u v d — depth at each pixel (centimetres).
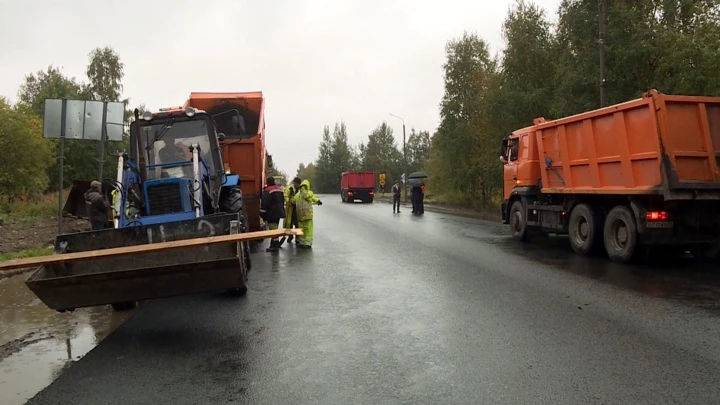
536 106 2247
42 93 4347
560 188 1319
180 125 1041
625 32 1727
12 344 643
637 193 1063
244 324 694
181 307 795
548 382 479
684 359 531
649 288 865
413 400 447
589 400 439
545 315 705
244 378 506
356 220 2523
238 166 1554
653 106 1018
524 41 2330
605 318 685
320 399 454
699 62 1586
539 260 1180
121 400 460
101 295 653
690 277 960
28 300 888
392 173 8188
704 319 673
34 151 2733
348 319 708
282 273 1070
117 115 1219
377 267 1118
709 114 1039
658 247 1200
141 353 586
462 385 477
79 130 1155
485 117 2780
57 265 687
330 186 9675
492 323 672
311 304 797
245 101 1645
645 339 596
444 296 830
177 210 870
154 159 1002
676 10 1695
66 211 1711
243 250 816
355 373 513
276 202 1428
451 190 3553
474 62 3147
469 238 1648
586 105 1809
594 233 1208
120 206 858
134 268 657
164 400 459
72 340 661
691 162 1026
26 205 2567
